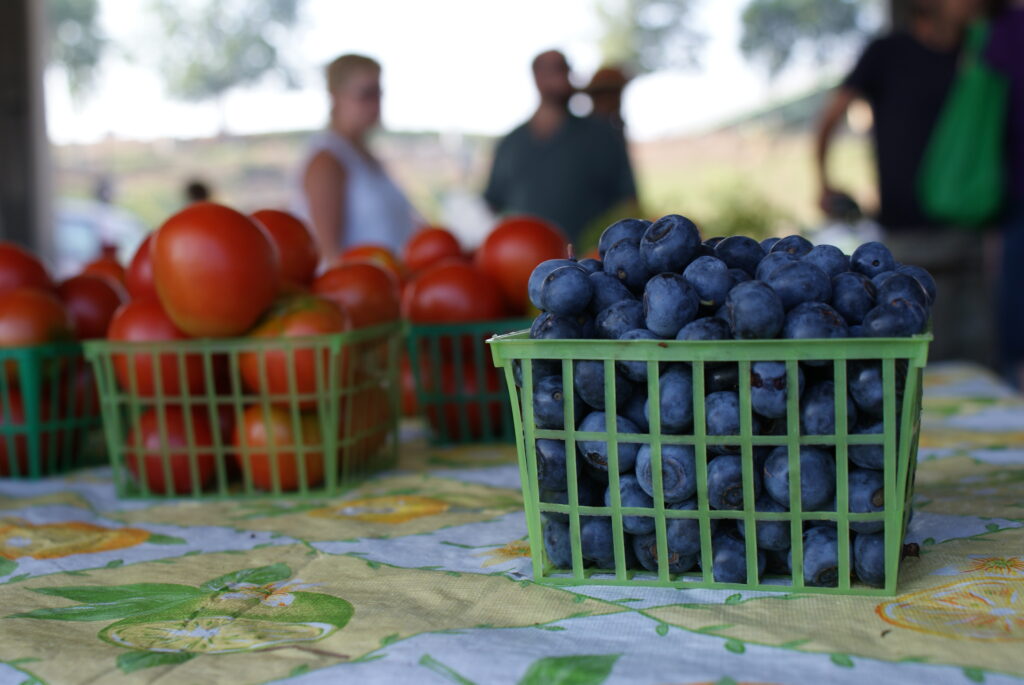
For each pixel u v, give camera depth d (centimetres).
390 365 123
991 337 295
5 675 55
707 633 57
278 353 108
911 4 280
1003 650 53
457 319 138
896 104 279
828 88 786
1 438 126
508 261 143
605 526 68
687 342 62
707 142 904
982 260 292
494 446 138
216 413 110
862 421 63
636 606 63
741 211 253
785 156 802
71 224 623
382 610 65
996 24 264
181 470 112
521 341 66
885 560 62
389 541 85
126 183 874
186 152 895
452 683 51
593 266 73
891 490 62
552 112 306
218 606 67
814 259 69
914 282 65
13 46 438
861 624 58
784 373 61
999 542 74
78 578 77
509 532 86
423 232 171
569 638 58
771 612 61
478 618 63
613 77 320
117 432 112
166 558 83
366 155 271
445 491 107
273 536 89
